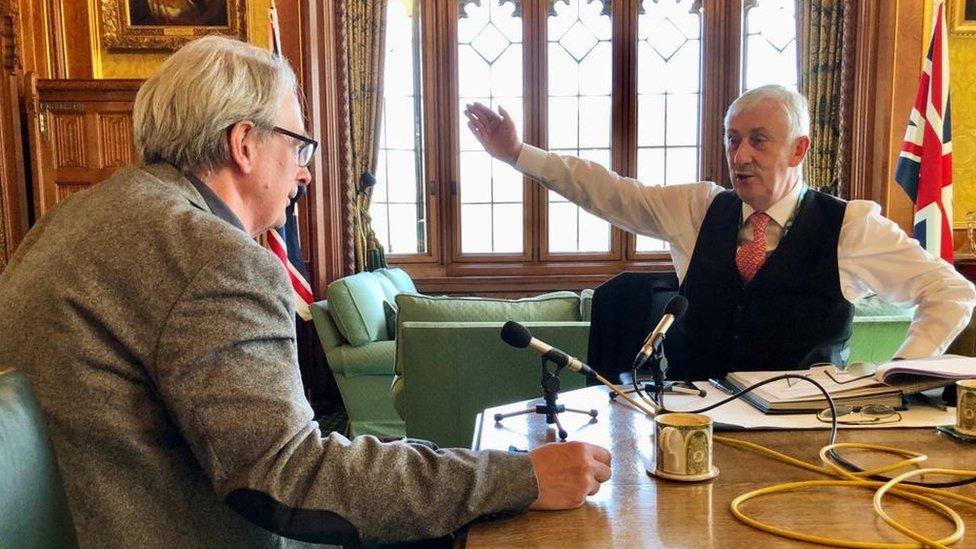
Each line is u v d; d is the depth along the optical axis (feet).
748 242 6.56
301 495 3.07
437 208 17.33
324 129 15.38
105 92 12.12
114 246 3.27
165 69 3.69
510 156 7.45
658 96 17.08
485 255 17.53
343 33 15.62
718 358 6.58
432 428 9.47
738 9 16.51
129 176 3.61
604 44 17.04
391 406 12.70
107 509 3.23
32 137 12.05
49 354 3.20
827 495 3.36
